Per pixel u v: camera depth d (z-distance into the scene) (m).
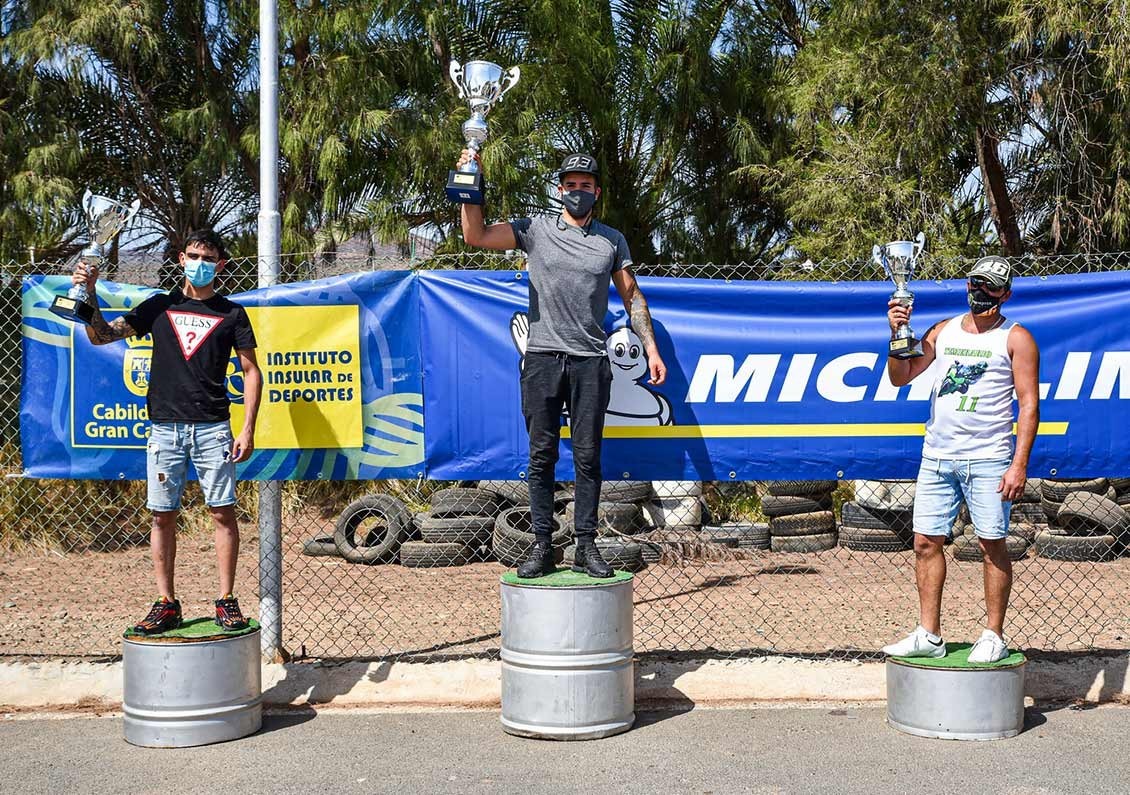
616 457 6.06
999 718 4.98
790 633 7.20
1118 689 5.64
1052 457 5.98
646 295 6.05
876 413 5.99
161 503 5.27
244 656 5.16
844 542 11.26
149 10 14.42
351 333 6.03
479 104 5.24
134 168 16.17
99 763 4.79
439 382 6.07
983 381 5.12
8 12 14.78
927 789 4.35
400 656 6.36
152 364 5.39
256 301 6.02
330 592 9.07
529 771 4.61
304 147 15.04
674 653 6.26
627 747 4.93
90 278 5.27
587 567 5.30
